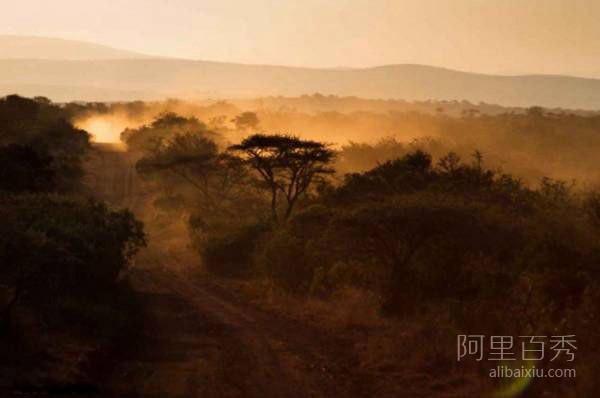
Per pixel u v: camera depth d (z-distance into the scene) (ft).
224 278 159.43
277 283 129.49
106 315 96.58
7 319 78.84
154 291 139.13
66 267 89.92
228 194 265.75
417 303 100.12
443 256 102.63
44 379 66.08
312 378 74.84
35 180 203.21
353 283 121.49
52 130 416.46
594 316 74.49
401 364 77.56
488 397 64.85
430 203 100.73
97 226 123.34
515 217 116.57
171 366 79.30
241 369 78.33
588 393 61.11
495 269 97.45
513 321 78.02
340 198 160.25
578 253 102.37
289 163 202.69
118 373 75.92
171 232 255.09
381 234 102.06
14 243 81.10
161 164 268.41
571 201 151.64
